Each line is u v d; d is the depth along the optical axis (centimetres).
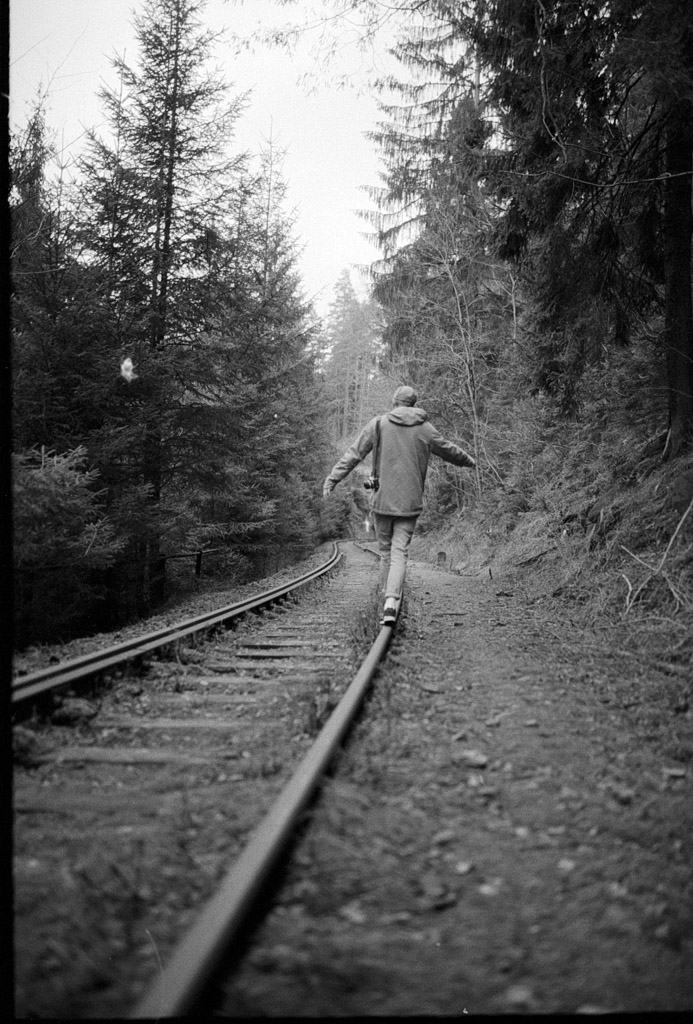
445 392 2145
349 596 1274
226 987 202
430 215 2023
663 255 970
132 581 1334
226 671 634
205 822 311
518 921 242
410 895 254
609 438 1202
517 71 843
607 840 303
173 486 1432
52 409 1047
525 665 635
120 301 1244
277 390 2030
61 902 244
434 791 351
